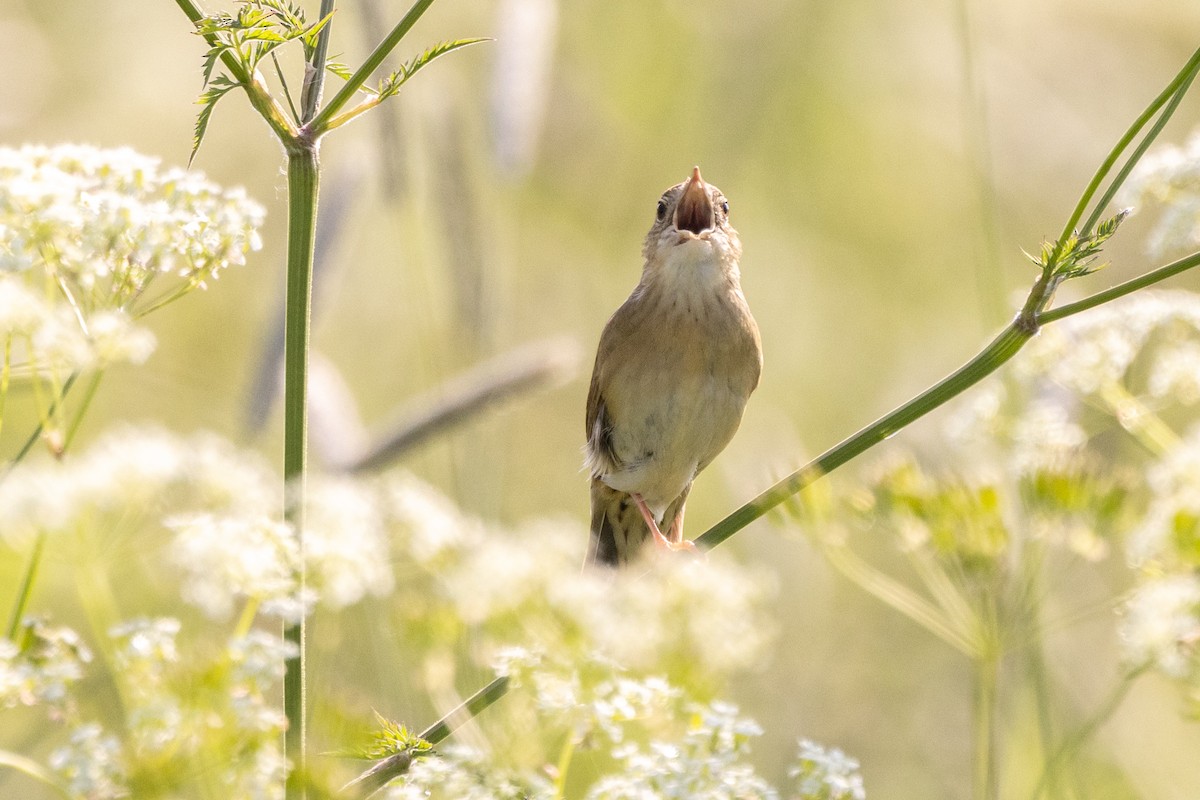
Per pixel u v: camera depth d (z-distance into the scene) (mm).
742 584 5258
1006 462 8289
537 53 11555
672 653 5133
